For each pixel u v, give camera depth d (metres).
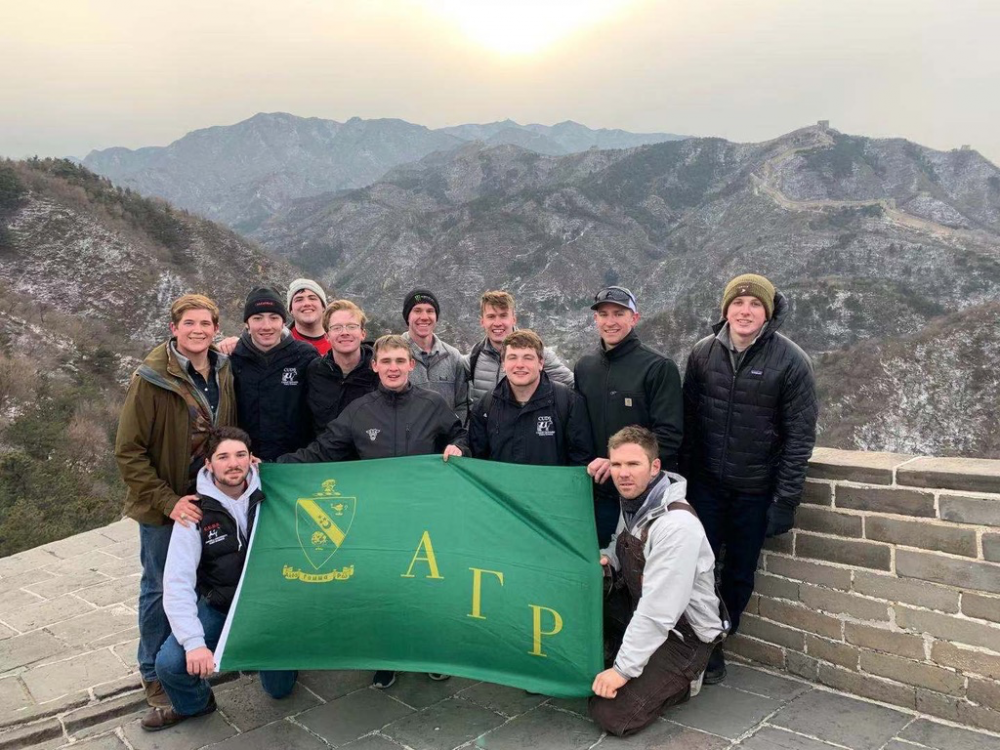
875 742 2.89
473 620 3.11
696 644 3.14
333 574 3.24
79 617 4.93
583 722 3.15
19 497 17.02
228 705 3.45
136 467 3.23
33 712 3.54
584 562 3.22
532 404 3.63
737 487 3.41
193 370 3.49
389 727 3.19
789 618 3.53
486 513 3.38
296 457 3.67
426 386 4.43
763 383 3.26
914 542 3.10
